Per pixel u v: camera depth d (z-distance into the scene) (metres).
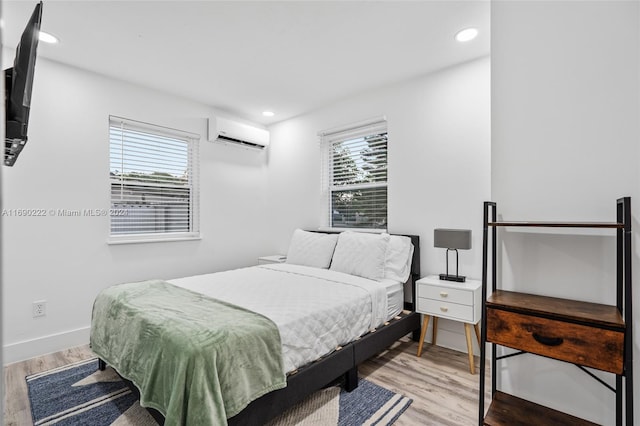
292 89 3.39
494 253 1.76
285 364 1.73
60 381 2.27
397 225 3.26
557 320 1.36
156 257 3.40
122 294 2.15
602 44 1.52
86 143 2.93
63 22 2.23
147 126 3.35
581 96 1.57
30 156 2.65
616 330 1.26
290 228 4.28
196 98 3.63
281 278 2.83
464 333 2.78
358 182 3.65
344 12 2.16
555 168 1.64
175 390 1.36
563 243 1.62
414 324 2.90
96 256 2.98
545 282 1.66
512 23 1.76
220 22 2.25
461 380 2.30
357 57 2.74
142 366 1.64
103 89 3.04
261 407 1.59
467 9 2.13
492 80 1.82
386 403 2.02
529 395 1.71
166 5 2.07
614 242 1.50
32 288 2.66
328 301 2.18
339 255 3.16
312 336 1.92
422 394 2.13
